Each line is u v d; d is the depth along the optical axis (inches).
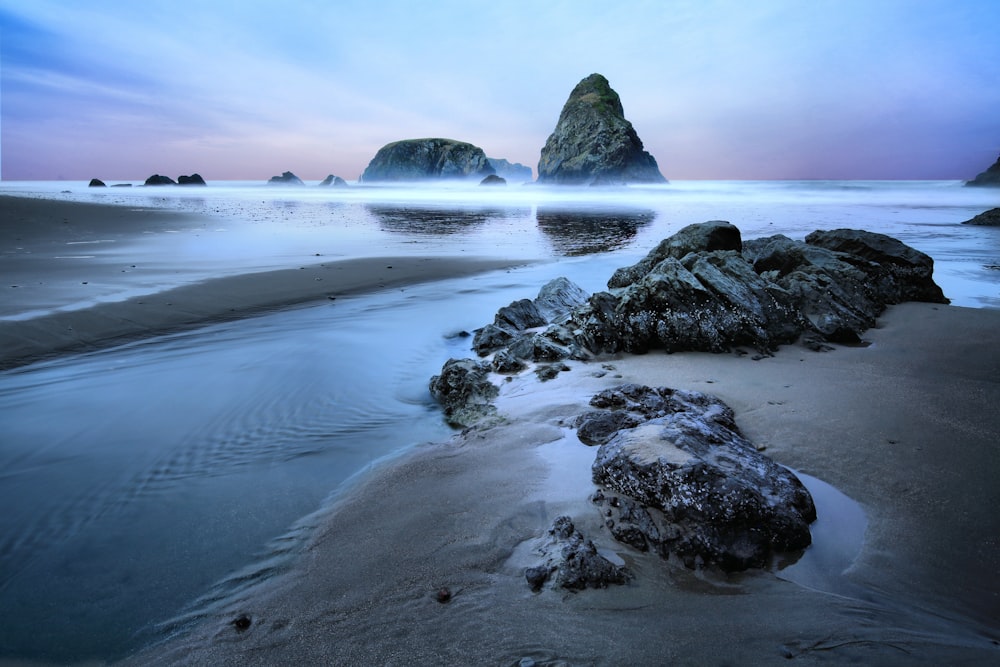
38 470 203.2
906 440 207.5
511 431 229.0
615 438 195.2
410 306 471.5
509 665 111.7
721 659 110.7
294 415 255.8
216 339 366.6
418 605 131.4
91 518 173.9
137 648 123.6
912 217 1517.0
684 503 155.6
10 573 148.6
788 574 141.3
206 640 124.4
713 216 1587.1
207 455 216.5
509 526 162.6
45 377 293.6
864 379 276.8
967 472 184.2
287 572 146.9
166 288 485.7
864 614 125.3
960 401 243.1
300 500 184.7
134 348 343.3
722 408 234.8
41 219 995.3
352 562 149.5
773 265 500.7
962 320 394.6
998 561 142.9
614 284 534.3
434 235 1038.4
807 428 220.5
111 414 251.8
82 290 464.1
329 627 125.9
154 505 181.8
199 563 152.0
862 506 169.6
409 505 176.9
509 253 794.8
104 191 2854.3
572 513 167.0
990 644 115.1
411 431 242.8
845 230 530.6
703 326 337.1
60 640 126.3
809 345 340.2
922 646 113.5
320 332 389.7
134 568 150.3
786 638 116.6
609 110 7864.2
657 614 126.0
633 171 7352.4
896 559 145.6
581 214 1699.1
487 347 357.1
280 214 1514.5
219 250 753.6
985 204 2272.4
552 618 125.2
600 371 302.8
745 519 149.5
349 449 223.9
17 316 382.0
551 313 437.7
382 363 332.2
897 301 459.2
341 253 749.3
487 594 134.2
